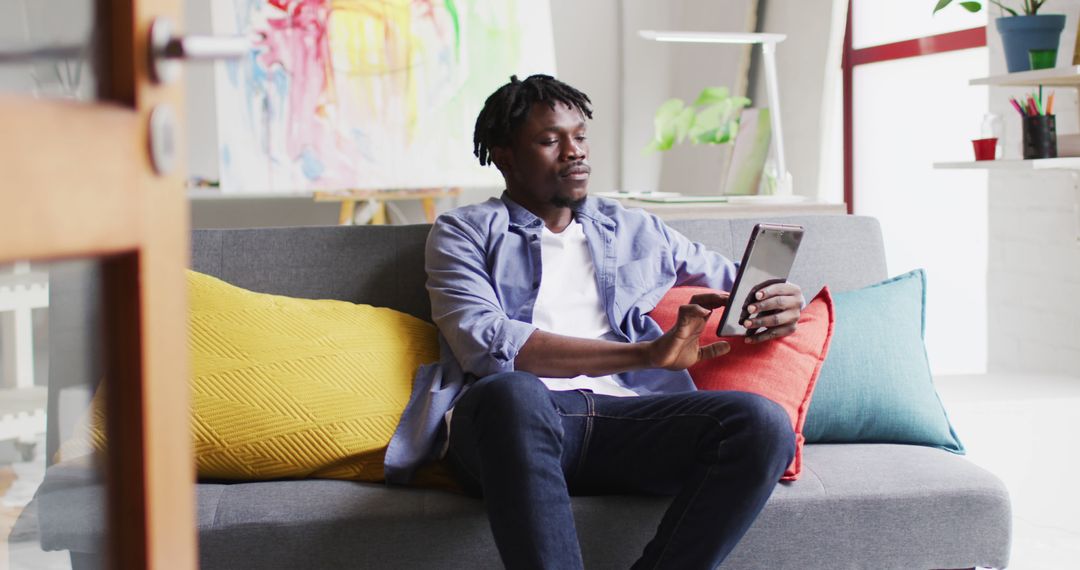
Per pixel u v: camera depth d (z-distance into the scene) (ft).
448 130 13.26
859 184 13.83
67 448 2.40
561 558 4.55
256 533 4.84
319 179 12.92
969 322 11.96
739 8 14.62
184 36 2.30
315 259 6.31
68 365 2.33
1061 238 9.28
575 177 6.08
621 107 17.20
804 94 13.04
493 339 5.53
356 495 5.11
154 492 2.30
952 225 12.17
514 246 6.04
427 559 4.97
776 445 4.85
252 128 12.75
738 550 5.15
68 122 1.98
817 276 6.67
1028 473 7.78
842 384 5.95
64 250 1.97
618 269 6.20
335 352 5.66
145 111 2.27
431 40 13.25
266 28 12.77
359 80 13.05
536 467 4.64
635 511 5.14
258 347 5.56
